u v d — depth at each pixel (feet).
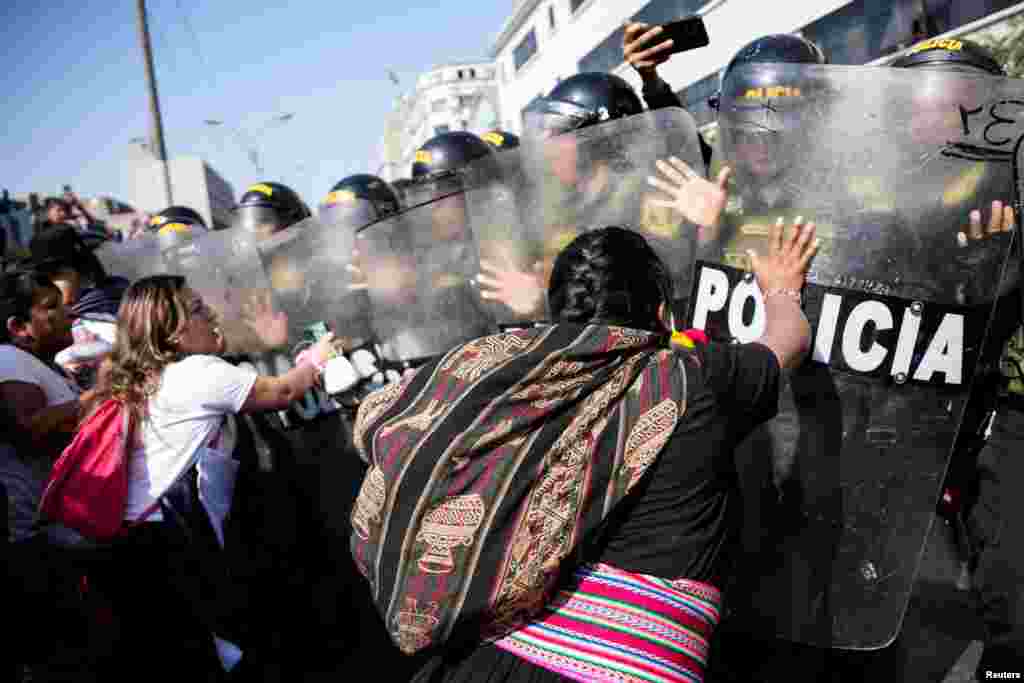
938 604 7.49
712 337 5.61
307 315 8.89
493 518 3.58
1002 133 4.88
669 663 3.62
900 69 5.00
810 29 33.14
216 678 7.55
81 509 7.02
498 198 6.53
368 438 4.08
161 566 7.26
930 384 5.14
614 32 61.87
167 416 7.27
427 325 7.98
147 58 56.13
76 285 10.68
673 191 5.79
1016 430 5.45
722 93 5.58
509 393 3.76
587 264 4.25
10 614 6.83
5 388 7.95
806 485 5.42
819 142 5.20
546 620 3.72
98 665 7.26
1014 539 5.28
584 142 6.10
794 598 5.54
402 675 8.86
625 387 3.84
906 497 5.22
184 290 7.71
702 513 3.86
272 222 9.87
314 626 9.00
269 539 8.30
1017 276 5.29
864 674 6.46
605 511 3.66
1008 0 23.26
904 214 5.07
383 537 3.77
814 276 5.23
